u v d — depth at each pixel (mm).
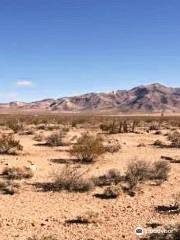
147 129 50688
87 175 19125
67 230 11625
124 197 15359
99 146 24016
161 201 14805
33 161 23172
